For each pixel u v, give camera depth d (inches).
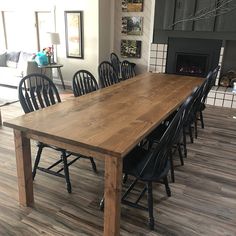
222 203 85.9
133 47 238.5
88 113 78.8
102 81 135.3
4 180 93.6
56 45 249.3
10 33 274.5
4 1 264.2
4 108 175.8
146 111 82.0
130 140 60.3
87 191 89.4
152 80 134.0
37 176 97.0
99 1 218.5
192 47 213.5
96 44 231.3
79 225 73.9
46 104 94.3
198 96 101.2
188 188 93.4
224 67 216.1
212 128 151.9
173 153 114.6
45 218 76.0
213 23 199.5
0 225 73.0
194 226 75.4
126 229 73.1
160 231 73.0
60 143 65.7
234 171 106.1
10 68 239.9
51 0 238.7
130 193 89.4
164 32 218.4
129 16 232.1
